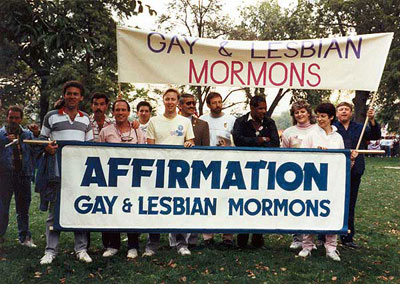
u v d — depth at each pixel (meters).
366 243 6.71
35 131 6.29
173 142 5.55
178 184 5.39
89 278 4.74
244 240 6.11
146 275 4.86
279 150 5.49
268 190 5.50
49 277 4.70
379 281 4.91
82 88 5.29
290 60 5.59
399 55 33.03
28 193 6.06
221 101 6.50
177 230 5.39
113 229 5.29
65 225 5.20
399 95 33.62
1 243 6.11
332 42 5.55
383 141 38.84
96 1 8.16
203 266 5.22
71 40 5.78
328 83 5.60
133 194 5.32
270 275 4.98
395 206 10.50
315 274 5.03
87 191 5.23
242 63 5.59
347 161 5.56
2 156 5.95
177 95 5.57
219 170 5.44
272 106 35.19
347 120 6.35
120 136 5.51
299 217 5.55
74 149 5.19
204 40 5.55
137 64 5.55
